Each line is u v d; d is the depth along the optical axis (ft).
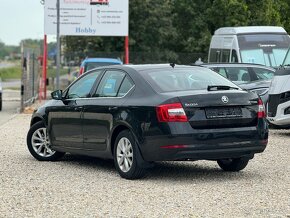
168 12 196.65
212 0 190.39
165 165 56.65
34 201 41.78
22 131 85.10
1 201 41.81
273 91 76.43
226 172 52.90
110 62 126.82
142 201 41.65
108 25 148.87
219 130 47.21
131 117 48.44
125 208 39.73
